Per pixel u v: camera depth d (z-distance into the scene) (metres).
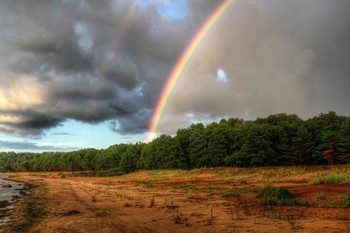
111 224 13.64
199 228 12.29
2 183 62.97
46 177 101.06
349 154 64.94
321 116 81.94
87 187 41.28
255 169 60.12
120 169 104.44
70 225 13.72
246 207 17.16
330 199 18.62
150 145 96.62
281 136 74.38
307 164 73.25
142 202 22.02
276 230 11.23
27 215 17.45
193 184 39.59
